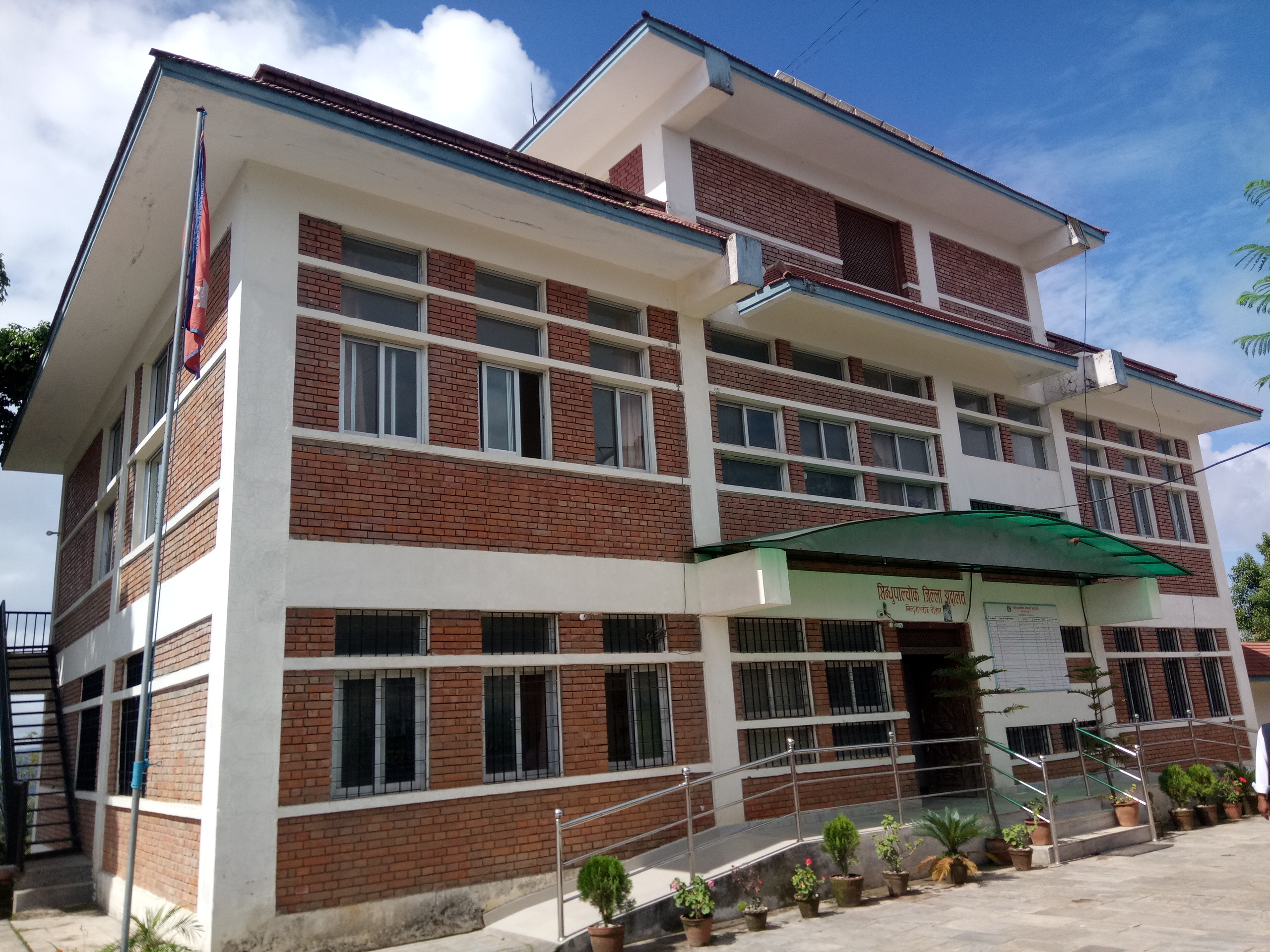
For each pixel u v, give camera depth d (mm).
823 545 12883
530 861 10547
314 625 9711
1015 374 18969
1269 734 6848
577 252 13000
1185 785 15820
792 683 13875
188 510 10742
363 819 9555
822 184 17562
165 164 10547
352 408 10766
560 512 11891
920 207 19297
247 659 9211
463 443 11297
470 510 11109
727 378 14320
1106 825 14258
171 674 10758
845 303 14664
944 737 16188
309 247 10727
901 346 16781
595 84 15070
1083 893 10555
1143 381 20906
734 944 9219
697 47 14617
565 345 12578
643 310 13688
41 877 13500
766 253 16188
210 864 8695
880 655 14875
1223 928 8664
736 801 10633
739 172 16281
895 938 9008
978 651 16391
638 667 12281
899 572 15555
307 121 9930
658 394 13430
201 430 10805
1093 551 17375
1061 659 18000
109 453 16625
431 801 10016
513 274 12461
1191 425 24234
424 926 9641
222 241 10938
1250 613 40844
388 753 10078
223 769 8852
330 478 10180
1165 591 21703
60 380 16484
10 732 14805
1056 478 19547
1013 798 14797
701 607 12898
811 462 15031
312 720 9500
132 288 13273
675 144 15414
